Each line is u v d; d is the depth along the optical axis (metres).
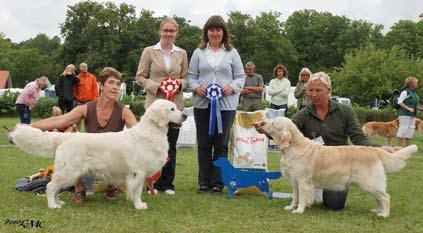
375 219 5.06
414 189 7.07
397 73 38.56
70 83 13.31
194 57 6.52
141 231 4.29
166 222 4.64
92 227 4.36
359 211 5.50
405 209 5.62
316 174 5.19
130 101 25.61
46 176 6.16
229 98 6.37
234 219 4.89
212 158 6.61
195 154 10.86
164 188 6.43
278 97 13.26
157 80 6.36
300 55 69.38
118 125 5.85
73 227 4.34
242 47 62.66
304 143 5.27
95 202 5.58
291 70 64.94
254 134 6.84
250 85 12.68
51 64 67.94
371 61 40.00
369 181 5.09
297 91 11.95
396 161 5.15
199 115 6.43
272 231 4.44
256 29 62.09
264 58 61.72
